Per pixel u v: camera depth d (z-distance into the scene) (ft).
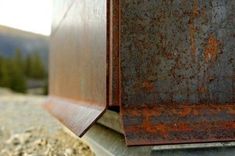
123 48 1.56
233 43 1.66
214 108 1.61
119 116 1.63
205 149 1.56
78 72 2.39
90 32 1.99
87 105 1.99
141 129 1.48
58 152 2.63
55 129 3.94
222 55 1.65
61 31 3.37
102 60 1.68
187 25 1.62
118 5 1.57
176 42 1.61
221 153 1.58
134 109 1.55
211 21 1.64
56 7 3.86
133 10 1.57
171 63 1.60
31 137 3.49
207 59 1.63
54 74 4.12
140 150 1.57
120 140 1.77
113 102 1.55
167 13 1.60
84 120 1.80
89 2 2.03
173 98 1.60
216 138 1.51
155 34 1.59
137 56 1.57
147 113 1.54
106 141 1.97
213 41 1.64
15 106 8.14
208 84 1.63
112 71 1.56
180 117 1.55
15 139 3.45
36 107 7.77
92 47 1.93
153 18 1.58
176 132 1.50
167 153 1.52
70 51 2.77
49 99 4.73
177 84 1.60
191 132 1.51
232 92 1.65
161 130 1.49
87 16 2.08
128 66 1.56
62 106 3.07
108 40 1.60
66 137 3.17
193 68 1.62
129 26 1.56
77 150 2.54
